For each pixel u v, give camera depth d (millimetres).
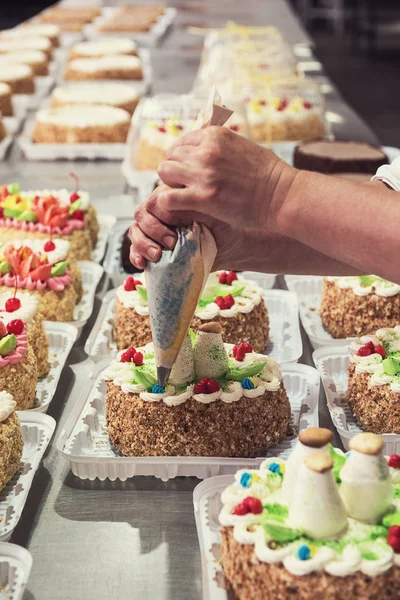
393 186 1641
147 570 1452
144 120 3670
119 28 6629
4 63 5219
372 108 8828
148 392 1755
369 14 11508
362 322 2303
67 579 1431
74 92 4574
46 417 1842
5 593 1364
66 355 2172
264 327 2260
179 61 6035
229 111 1422
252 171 1333
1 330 1965
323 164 3473
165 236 1456
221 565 1419
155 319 1519
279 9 8039
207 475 1692
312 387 1973
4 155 3975
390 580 1263
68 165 3850
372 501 1332
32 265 2369
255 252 1729
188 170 1332
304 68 5660
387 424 1847
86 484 1692
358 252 1341
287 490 1394
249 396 1756
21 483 1658
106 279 2711
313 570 1264
